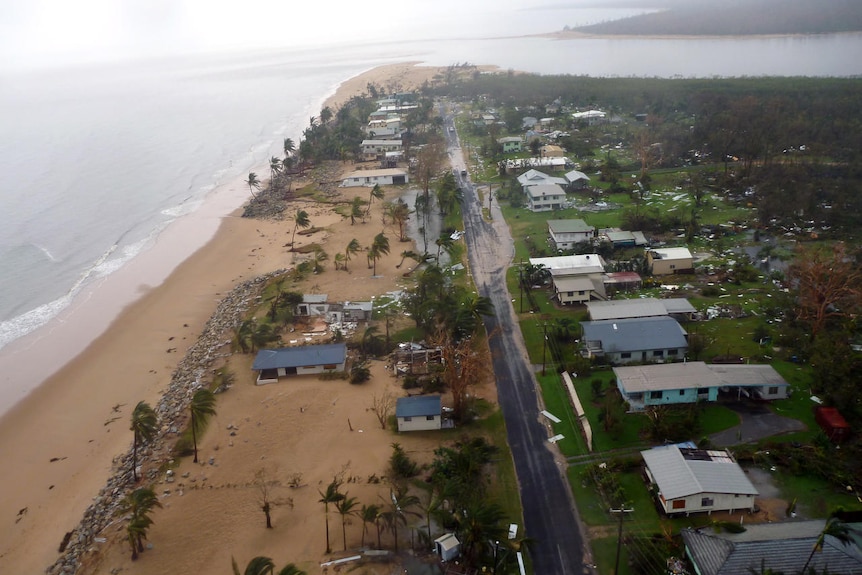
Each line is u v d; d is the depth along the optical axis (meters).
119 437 64.69
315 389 68.88
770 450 54.12
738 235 102.19
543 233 109.69
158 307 93.88
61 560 48.97
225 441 60.94
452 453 54.72
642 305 77.88
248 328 77.94
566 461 55.88
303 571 44.56
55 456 62.81
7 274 109.81
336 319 83.81
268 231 123.12
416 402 62.50
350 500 48.91
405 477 54.69
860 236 97.25
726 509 48.44
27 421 68.94
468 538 44.66
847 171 123.06
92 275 108.25
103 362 79.94
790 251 94.12
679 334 70.56
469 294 87.25
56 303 98.25
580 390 65.38
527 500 51.56
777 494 49.94
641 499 50.59
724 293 83.44
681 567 43.16
